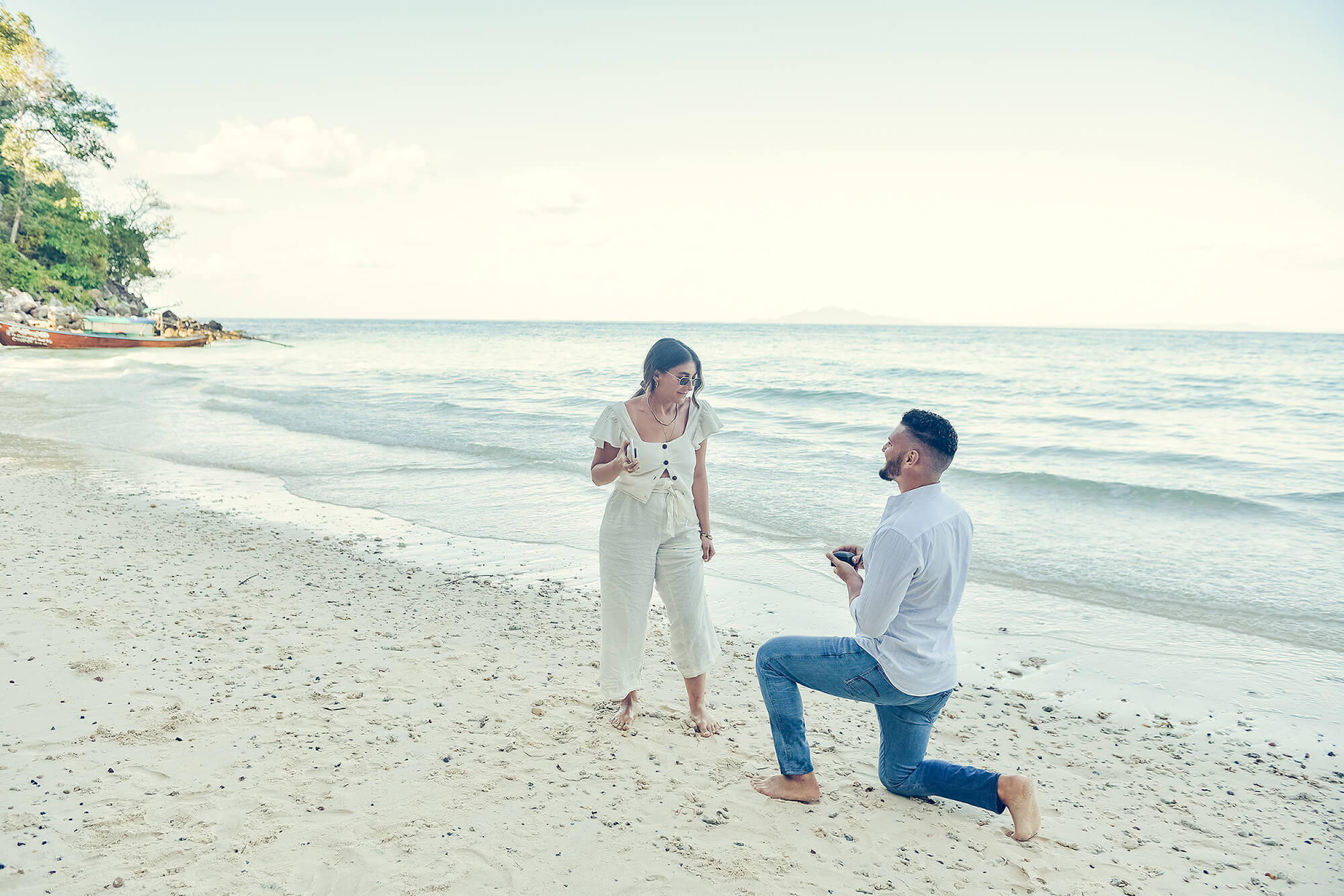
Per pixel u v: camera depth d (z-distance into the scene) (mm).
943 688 2869
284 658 4531
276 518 8211
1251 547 7750
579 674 4531
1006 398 23734
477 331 123062
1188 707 4473
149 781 3133
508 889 2586
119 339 38156
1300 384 28906
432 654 4738
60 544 6680
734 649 5188
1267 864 2955
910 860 2875
